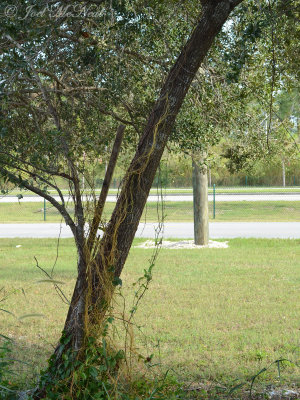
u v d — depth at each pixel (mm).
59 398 4441
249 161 8273
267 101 7004
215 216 28328
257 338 7688
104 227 4707
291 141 8617
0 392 4660
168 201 34219
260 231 22125
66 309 9406
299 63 5961
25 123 5602
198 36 4777
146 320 8641
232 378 6062
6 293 10516
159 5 5785
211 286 11320
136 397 4504
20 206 33094
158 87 6211
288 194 40375
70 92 5812
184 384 5816
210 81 6762
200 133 6664
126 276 12336
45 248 17406
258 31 4859
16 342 7508
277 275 12547
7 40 4637
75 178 4637
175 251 16250
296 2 5285
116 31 5562
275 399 5430
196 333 7938
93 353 4477
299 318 8883
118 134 4777
